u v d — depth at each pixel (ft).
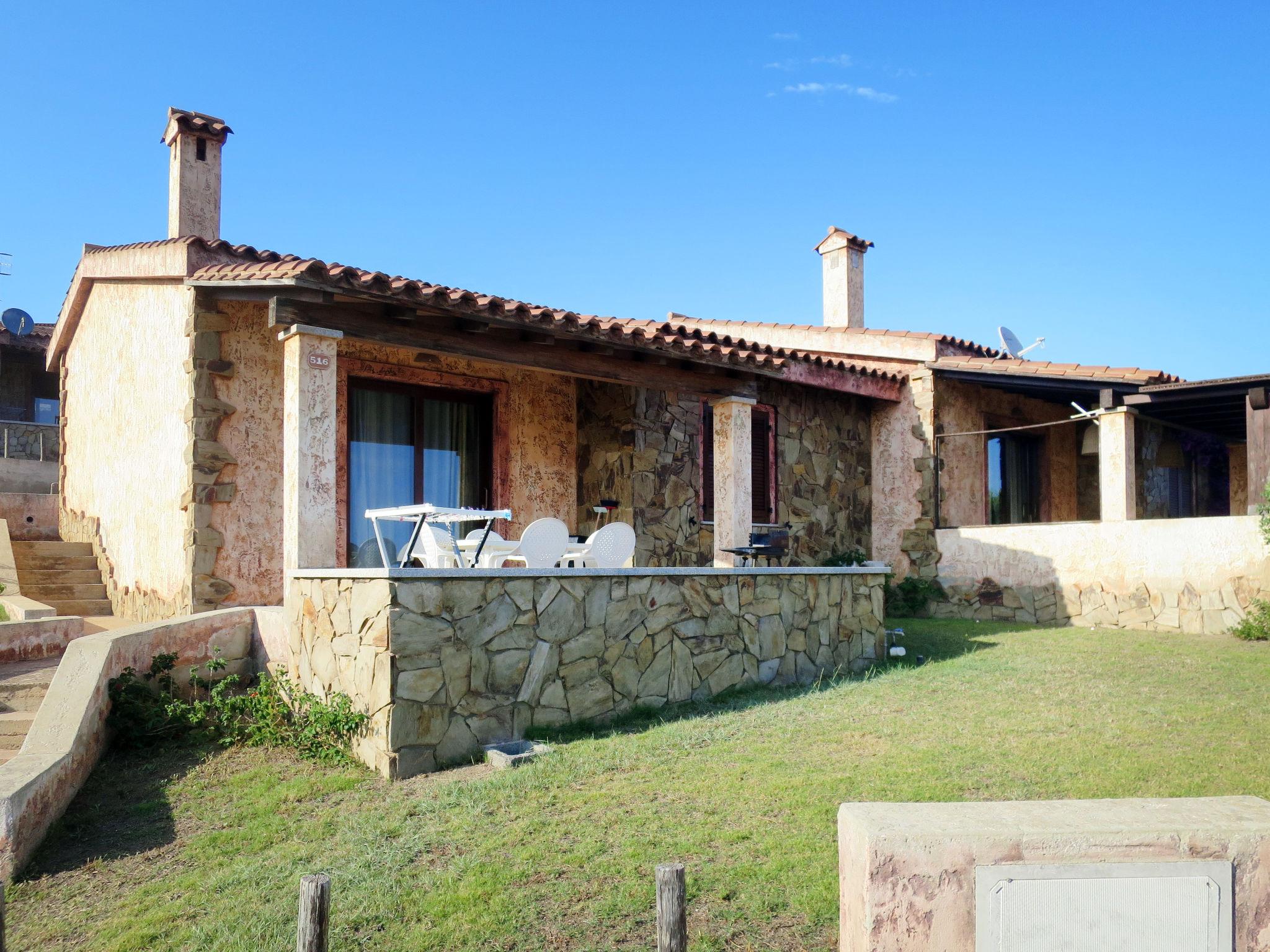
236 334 25.95
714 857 12.75
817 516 40.57
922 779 15.48
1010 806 8.71
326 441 21.79
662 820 14.15
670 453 34.94
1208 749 17.04
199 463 25.00
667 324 31.86
